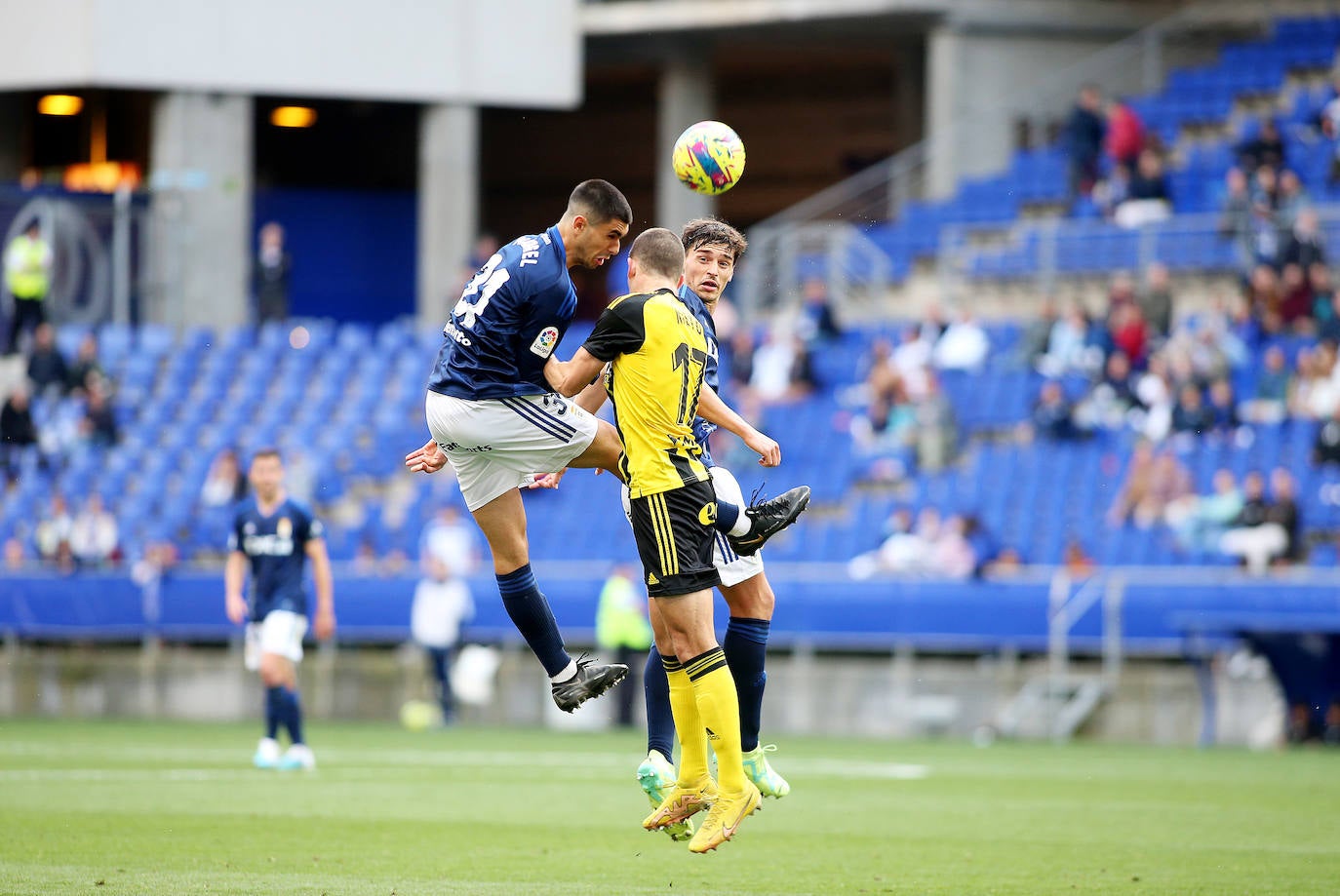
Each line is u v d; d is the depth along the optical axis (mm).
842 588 64000
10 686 74000
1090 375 71750
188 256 91562
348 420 84562
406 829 30438
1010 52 90750
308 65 94062
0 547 81000
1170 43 89625
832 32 94812
